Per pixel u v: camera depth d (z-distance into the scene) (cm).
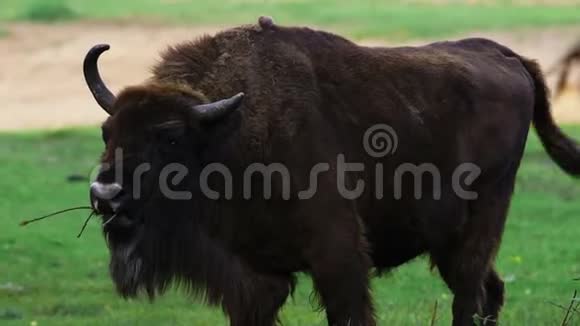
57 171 7375
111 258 3117
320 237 3134
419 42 12706
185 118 3020
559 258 5378
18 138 8844
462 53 3600
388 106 3294
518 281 4938
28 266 5156
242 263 3197
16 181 6975
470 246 3528
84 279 4959
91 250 5484
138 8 14888
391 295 4681
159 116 3009
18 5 14950
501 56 3694
